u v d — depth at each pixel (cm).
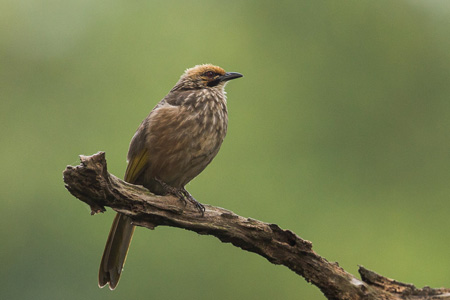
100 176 668
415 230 1505
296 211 1461
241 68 1572
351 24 1616
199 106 901
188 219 731
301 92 1566
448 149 1562
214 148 914
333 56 1598
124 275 1289
